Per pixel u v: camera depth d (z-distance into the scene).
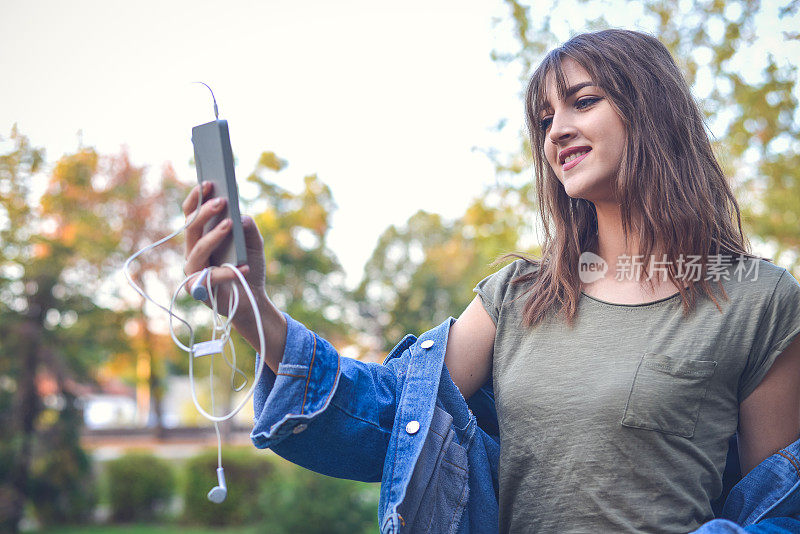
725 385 1.24
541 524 1.26
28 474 12.78
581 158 1.34
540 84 1.41
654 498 1.18
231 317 1.09
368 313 17.78
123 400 38.12
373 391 1.35
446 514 1.31
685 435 1.20
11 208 11.63
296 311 13.57
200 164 1.15
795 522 1.22
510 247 7.49
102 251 14.20
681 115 1.36
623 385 1.22
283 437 1.21
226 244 1.12
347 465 1.32
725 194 1.41
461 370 1.44
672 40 5.42
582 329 1.31
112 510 13.90
